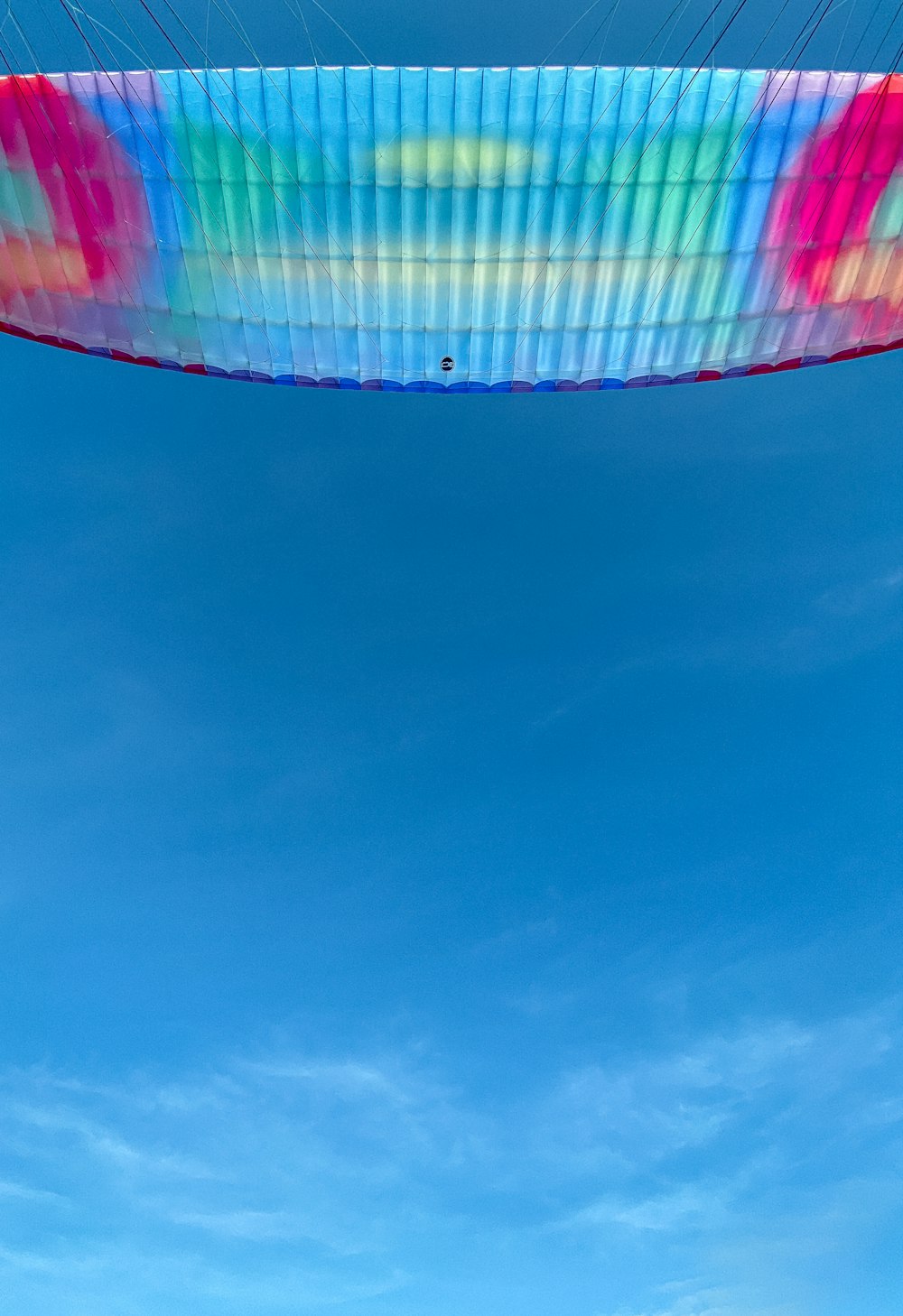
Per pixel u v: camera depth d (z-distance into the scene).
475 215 13.24
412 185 13.02
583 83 12.51
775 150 12.81
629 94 12.55
